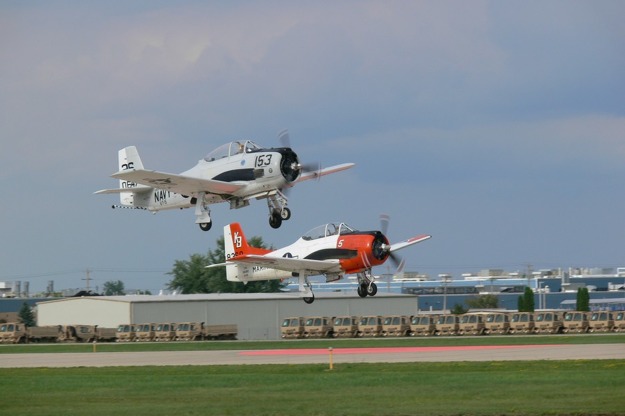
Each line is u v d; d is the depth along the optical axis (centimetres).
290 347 15700
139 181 11600
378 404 6875
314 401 7131
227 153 12069
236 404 7081
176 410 6831
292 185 11875
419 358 11250
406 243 14688
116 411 6862
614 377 8131
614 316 18912
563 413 6275
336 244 14588
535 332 19200
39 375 10212
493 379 8262
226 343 18288
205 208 12019
